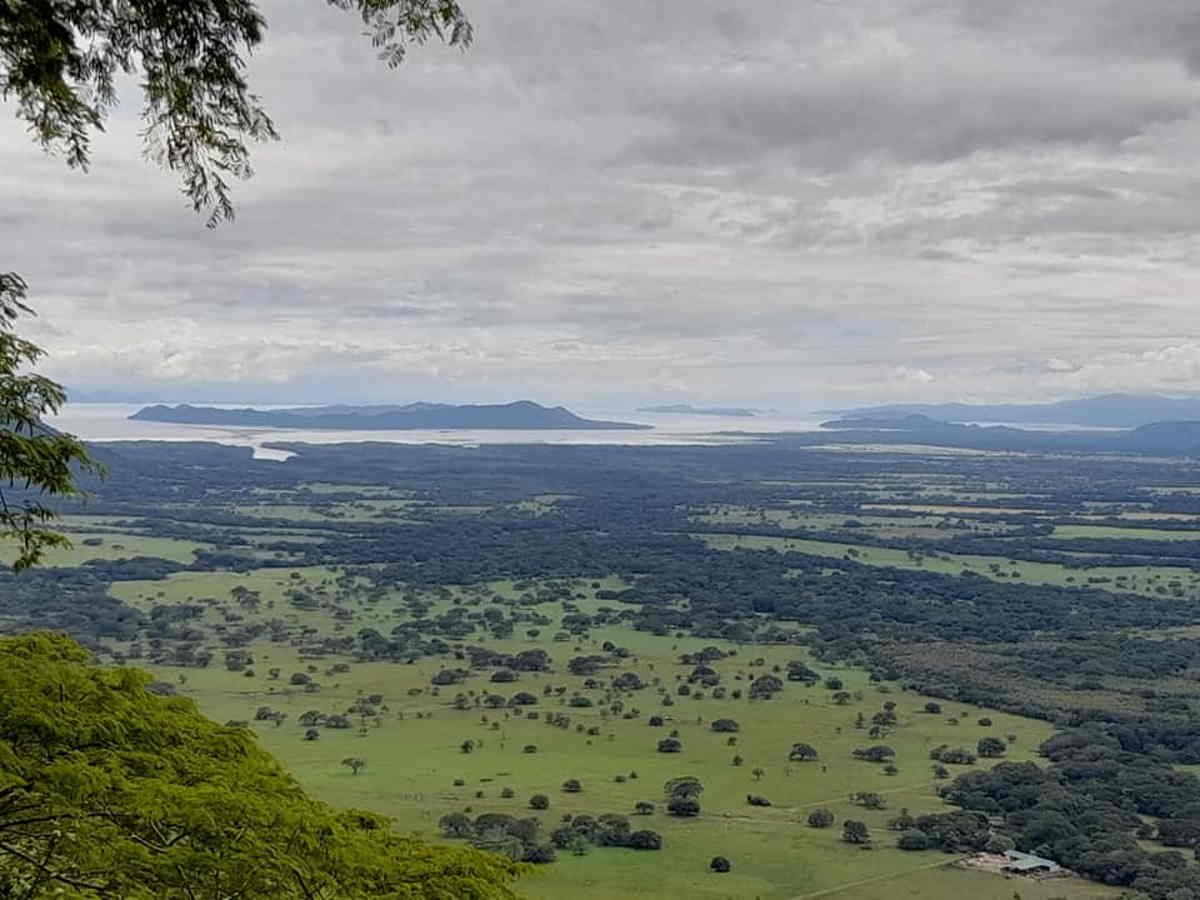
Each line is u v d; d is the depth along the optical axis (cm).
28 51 791
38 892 746
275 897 770
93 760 823
